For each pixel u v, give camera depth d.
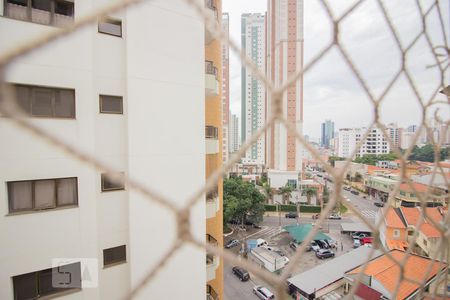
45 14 5.09
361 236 30.33
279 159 44.56
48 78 5.02
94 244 5.54
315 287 15.82
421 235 20.08
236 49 0.98
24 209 4.96
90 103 5.45
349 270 15.91
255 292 18.83
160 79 6.20
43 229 5.04
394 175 45.19
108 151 5.71
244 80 68.88
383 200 44.25
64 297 5.22
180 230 0.93
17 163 4.82
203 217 7.07
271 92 1.08
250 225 34.72
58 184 5.26
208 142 7.91
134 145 5.88
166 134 6.32
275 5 43.09
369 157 65.19
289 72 40.72
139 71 5.91
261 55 67.56
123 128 5.88
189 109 6.69
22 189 4.94
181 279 6.61
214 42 9.51
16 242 4.81
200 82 6.89
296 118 40.84
